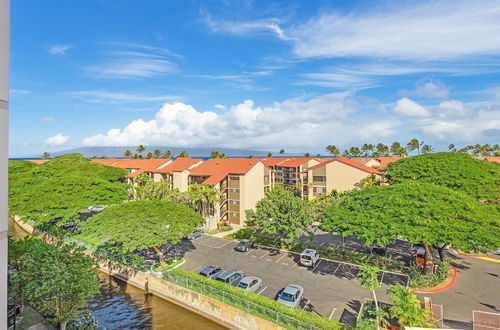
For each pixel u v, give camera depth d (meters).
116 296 26.52
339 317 20.44
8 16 5.11
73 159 78.88
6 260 5.01
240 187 47.06
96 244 35.12
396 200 24.28
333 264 30.19
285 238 32.41
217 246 36.66
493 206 24.77
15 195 44.72
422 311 17.09
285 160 82.12
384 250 32.50
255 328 20.17
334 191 49.34
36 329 18.66
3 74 4.98
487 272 27.80
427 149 109.88
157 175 66.56
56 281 17.00
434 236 21.05
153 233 27.61
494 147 114.88
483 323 18.77
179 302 24.72
